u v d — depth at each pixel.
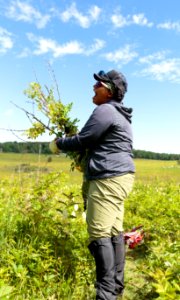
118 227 3.74
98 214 3.46
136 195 7.78
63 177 5.21
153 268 4.12
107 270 3.40
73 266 3.95
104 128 3.46
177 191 9.46
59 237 4.32
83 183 3.86
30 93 4.12
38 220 4.31
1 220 4.33
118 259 3.71
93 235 3.48
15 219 4.46
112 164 3.47
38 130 4.13
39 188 4.86
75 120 4.10
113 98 3.72
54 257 3.98
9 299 2.88
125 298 3.82
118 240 3.73
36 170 5.36
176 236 5.80
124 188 3.51
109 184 3.45
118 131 3.53
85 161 3.79
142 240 5.20
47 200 4.82
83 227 4.59
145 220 6.08
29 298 3.31
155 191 9.10
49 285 3.59
